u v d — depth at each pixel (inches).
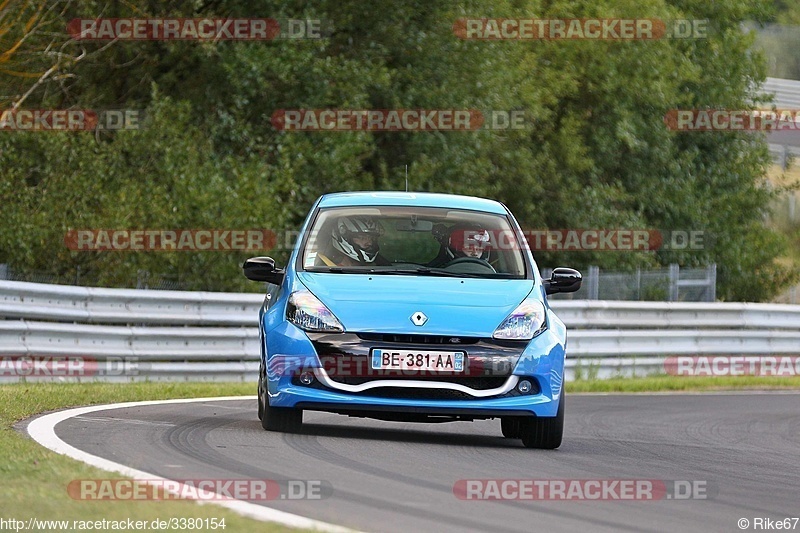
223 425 1096.2
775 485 943.7
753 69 4242.1
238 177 2647.6
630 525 704.4
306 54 2834.6
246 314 2031.3
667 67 3762.3
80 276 2402.8
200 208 2516.0
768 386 2400.3
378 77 2928.2
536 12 3464.6
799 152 5251.0
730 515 770.8
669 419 1563.7
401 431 1182.9
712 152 4183.1
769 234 4146.2
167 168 2556.6
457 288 1080.8
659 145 3914.9
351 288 1064.8
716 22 4269.2
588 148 3666.3
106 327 1829.5
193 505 656.4
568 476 896.3
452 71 3125.0
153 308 1913.1
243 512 646.5
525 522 690.8
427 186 3095.5
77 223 2389.3
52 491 675.4
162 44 2878.9
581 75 3754.9
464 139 3139.8
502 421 1167.6
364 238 1147.9
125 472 762.2
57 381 1736.0
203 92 2928.2
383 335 1019.3
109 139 2790.4
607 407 1720.0
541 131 3720.5
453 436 1163.9
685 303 2623.0
